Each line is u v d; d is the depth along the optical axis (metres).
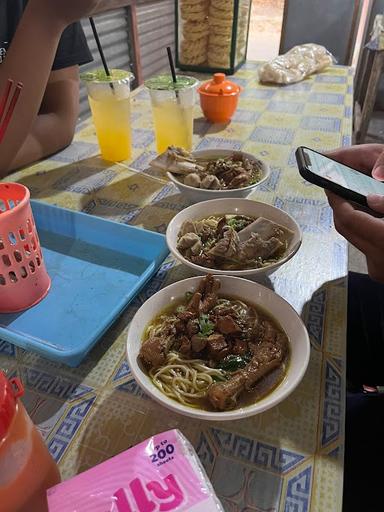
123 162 1.38
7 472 0.40
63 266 0.92
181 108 1.31
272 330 0.66
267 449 0.56
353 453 0.76
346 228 0.77
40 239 1.00
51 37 1.12
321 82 2.09
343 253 0.93
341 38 2.84
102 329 0.69
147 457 0.43
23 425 0.42
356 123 3.28
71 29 1.48
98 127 1.33
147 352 0.62
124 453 0.44
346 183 0.77
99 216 1.09
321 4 2.76
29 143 1.32
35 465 0.43
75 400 0.63
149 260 0.94
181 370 0.64
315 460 0.54
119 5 2.75
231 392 0.56
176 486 0.41
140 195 1.19
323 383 0.65
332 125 1.61
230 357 0.64
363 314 1.11
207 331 0.66
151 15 3.28
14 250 0.73
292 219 0.89
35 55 1.10
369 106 2.94
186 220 0.93
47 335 0.74
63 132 1.44
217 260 0.82
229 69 2.21
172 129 1.35
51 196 1.18
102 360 0.70
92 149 1.48
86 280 0.88
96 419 0.60
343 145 1.45
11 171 1.31
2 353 0.72
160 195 1.18
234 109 1.64
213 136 1.54
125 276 0.89
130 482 0.41
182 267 0.90
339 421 0.59
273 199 1.14
